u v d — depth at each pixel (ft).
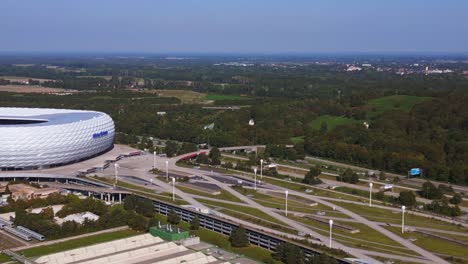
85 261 628.28
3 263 629.92
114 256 636.48
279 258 652.48
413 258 641.81
